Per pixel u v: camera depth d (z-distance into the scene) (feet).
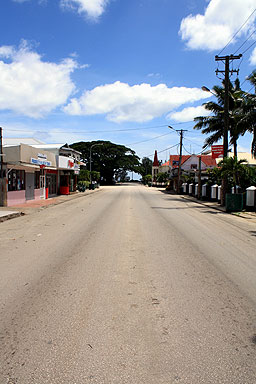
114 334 10.69
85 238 27.91
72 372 8.63
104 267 18.80
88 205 64.95
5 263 19.63
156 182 252.01
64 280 16.35
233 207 54.95
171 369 8.79
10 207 58.75
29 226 35.53
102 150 269.03
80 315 12.14
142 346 9.95
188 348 9.87
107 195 108.27
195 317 12.08
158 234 30.35
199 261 20.51
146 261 20.29
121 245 25.04
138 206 63.21
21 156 60.95
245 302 13.62
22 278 16.65
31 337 10.47
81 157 263.08
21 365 8.94
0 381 8.23
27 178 70.69
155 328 11.16
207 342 10.25
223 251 23.62
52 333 10.73
